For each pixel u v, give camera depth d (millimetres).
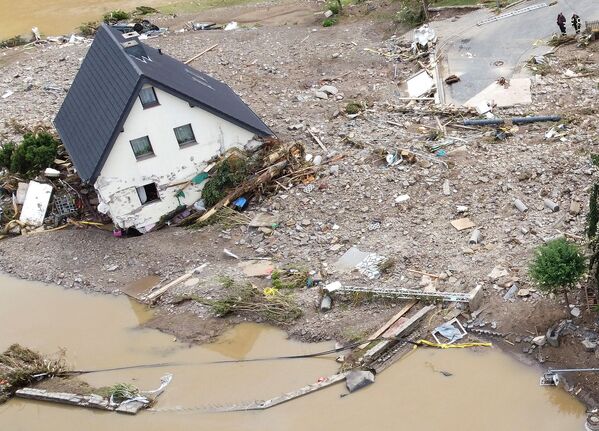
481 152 31734
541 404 20969
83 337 27094
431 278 25516
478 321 23719
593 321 22344
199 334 25984
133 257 30391
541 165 29734
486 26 43844
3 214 34562
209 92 32875
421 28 43500
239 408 22719
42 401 24391
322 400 22453
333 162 32875
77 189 34750
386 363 23172
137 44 31359
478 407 21281
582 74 37156
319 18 51219
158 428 22625
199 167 32125
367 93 39656
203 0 60844
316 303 25875
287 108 39156
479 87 38062
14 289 30391
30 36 58250
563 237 24219
